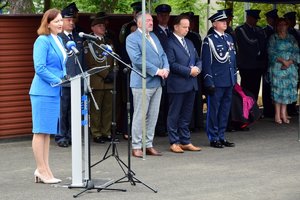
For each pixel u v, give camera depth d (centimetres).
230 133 1167
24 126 1115
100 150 1007
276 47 1246
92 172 859
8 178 830
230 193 754
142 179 820
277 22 1248
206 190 768
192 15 1205
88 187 759
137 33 929
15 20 1096
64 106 1021
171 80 973
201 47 1045
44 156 800
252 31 1264
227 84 1016
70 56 990
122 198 728
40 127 777
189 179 823
